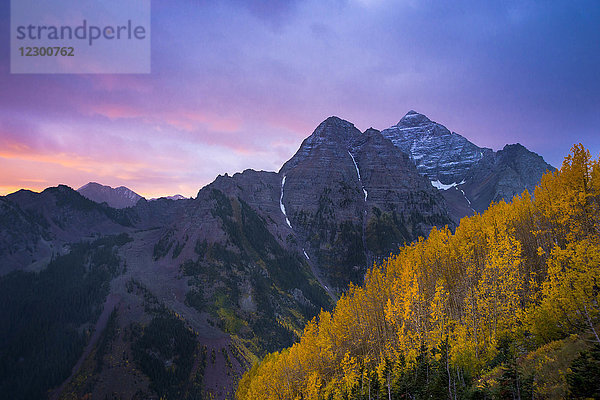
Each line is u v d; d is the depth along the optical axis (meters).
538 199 53.81
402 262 62.62
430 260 56.75
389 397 42.72
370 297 63.59
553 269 35.53
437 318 45.50
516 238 56.03
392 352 52.78
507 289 41.91
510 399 30.70
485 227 55.31
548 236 51.81
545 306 35.44
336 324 64.06
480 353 40.66
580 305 32.28
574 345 31.11
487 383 34.47
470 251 51.56
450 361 39.28
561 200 45.72
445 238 59.38
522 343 38.84
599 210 42.44
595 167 43.31
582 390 25.91
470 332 43.50
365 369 49.91
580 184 45.03
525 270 48.25
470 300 45.19
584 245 34.16
